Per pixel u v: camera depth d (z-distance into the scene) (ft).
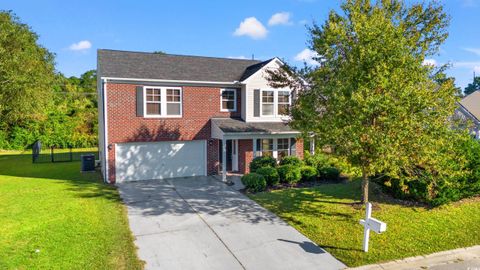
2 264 19.95
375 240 24.79
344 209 32.40
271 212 32.73
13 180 49.21
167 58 59.93
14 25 53.88
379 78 24.64
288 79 37.19
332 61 29.04
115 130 49.08
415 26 29.99
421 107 24.86
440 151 27.73
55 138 96.94
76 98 120.26
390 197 36.19
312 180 47.65
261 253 23.07
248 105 56.24
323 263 21.45
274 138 57.06
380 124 26.35
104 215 31.09
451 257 22.35
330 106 28.17
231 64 64.95
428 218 29.37
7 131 92.84
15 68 50.21
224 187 45.37
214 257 22.38
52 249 22.53
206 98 55.26
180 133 53.47
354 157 27.76
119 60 53.93
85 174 55.93
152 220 30.32
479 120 75.82
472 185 32.83
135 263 21.11
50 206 33.60
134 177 50.80
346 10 29.50
